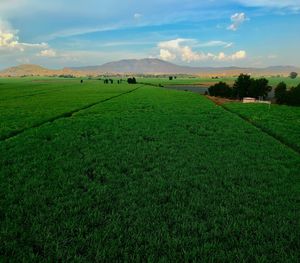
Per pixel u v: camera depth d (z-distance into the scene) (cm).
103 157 1476
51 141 1881
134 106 4216
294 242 690
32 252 636
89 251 638
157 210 859
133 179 1155
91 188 1031
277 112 3928
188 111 3678
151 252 643
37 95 6656
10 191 998
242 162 1408
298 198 966
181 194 995
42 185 1053
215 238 707
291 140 2012
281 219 810
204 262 609
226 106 4838
